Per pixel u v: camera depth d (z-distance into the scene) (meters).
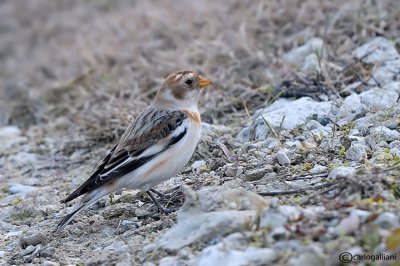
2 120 18.59
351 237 8.18
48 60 21.38
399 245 7.72
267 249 8.28
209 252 8.49
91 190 10.41
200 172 11.99
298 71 15.40
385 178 9.34
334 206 8.92
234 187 10.45
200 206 9.46
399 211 8.52
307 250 8.03
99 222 11.02
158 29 19.58
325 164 11.02
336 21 16.88
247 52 16.95
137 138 10.71
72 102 18.19
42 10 24.53
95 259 9.62
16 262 10.29
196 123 11.16
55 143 16.28
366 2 17.06
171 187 11.71
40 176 14.63
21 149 16.31
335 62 15.42
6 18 24.44
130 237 10.18
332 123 12.73
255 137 13.02
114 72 18.59
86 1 23.98
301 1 18.08
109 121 15.62
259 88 15.29
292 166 11.09
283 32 17.44
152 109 11.21
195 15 19.56
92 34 21.38
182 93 11.20
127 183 10.69
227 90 15.85
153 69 17.80
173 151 10.78
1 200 13.42
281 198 9.74
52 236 10.88
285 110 13.30
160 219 10.55
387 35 15.84
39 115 18.06
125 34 20.09
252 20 18.11
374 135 11.48
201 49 17.78
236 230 8.84
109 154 10.77
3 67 21.97
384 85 13.96
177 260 8.77
